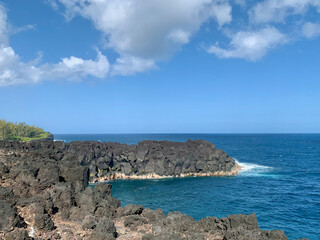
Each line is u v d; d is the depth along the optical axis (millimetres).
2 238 13188
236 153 143500
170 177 79250
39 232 15016
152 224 19188
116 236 16484
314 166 96750
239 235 15914
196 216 42969
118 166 80688
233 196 55656
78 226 16891
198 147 89062
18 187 19625
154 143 88250
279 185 66062
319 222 39469
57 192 19453
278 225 38406
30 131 152625
